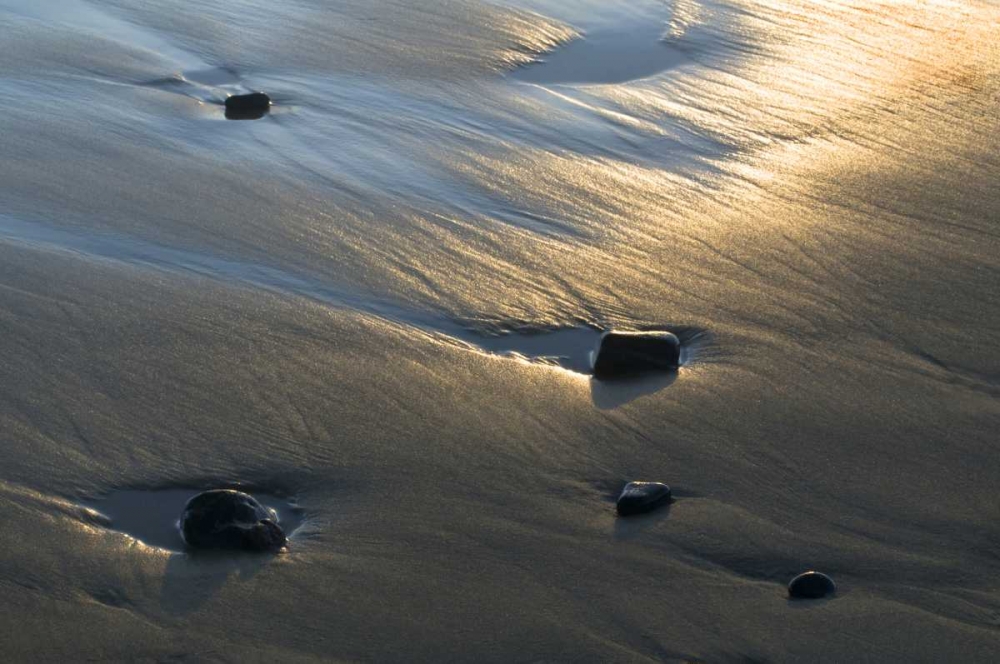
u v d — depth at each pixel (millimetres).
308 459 6637
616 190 9945
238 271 8562
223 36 13008
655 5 14070
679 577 5770
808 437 6848
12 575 5719
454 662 5258
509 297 8359
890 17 13695
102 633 5391
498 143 10781
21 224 9039
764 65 12500
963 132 10930
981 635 5379
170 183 9812
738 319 8102
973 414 7051
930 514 6203
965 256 8828
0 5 13555
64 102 11273
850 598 5617
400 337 7855
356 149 10586
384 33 13180
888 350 7723
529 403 7176
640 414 7066
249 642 5355
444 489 6418
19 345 7516
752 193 9891
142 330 7754
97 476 6461
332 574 5777
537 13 13789
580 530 6105
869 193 9828
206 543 5930
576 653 5312
